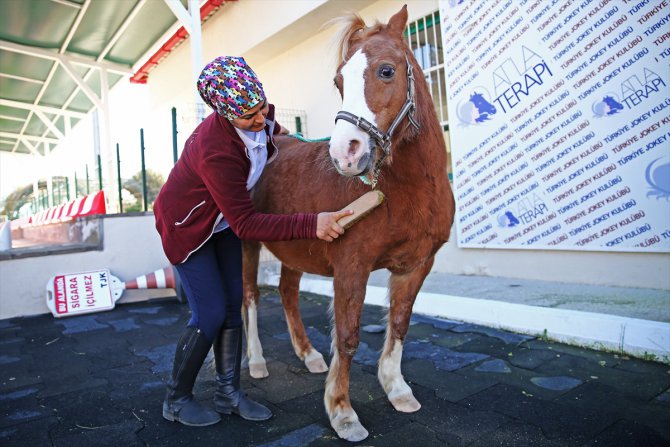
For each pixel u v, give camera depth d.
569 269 4.01
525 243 4.24
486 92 4.40
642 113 3.43
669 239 3.37
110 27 8.30
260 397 2.39
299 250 2.33
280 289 2.96
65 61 9.33
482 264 4.66
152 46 9.37
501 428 1.94
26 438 2.01
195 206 1.93
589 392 2.22
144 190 6.19
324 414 2.16
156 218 2.06
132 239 5.20
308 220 1.82
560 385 2.32
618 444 1.76
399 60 1.78
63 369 2.93
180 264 2.03
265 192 2.50
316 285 5.11
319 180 2.19
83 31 8.34
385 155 1.75
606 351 2.72
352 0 5.57
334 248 2.04
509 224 4.35
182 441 1.95
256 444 1.90
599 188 3.71
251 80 1.74
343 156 1.62
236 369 2.21
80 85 9.51
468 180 4.64
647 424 1.89
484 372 2.56
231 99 1.71
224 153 1.83
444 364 2.71
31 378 2.78
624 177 3.56
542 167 4.06
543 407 2.10
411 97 1.82
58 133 13.04
